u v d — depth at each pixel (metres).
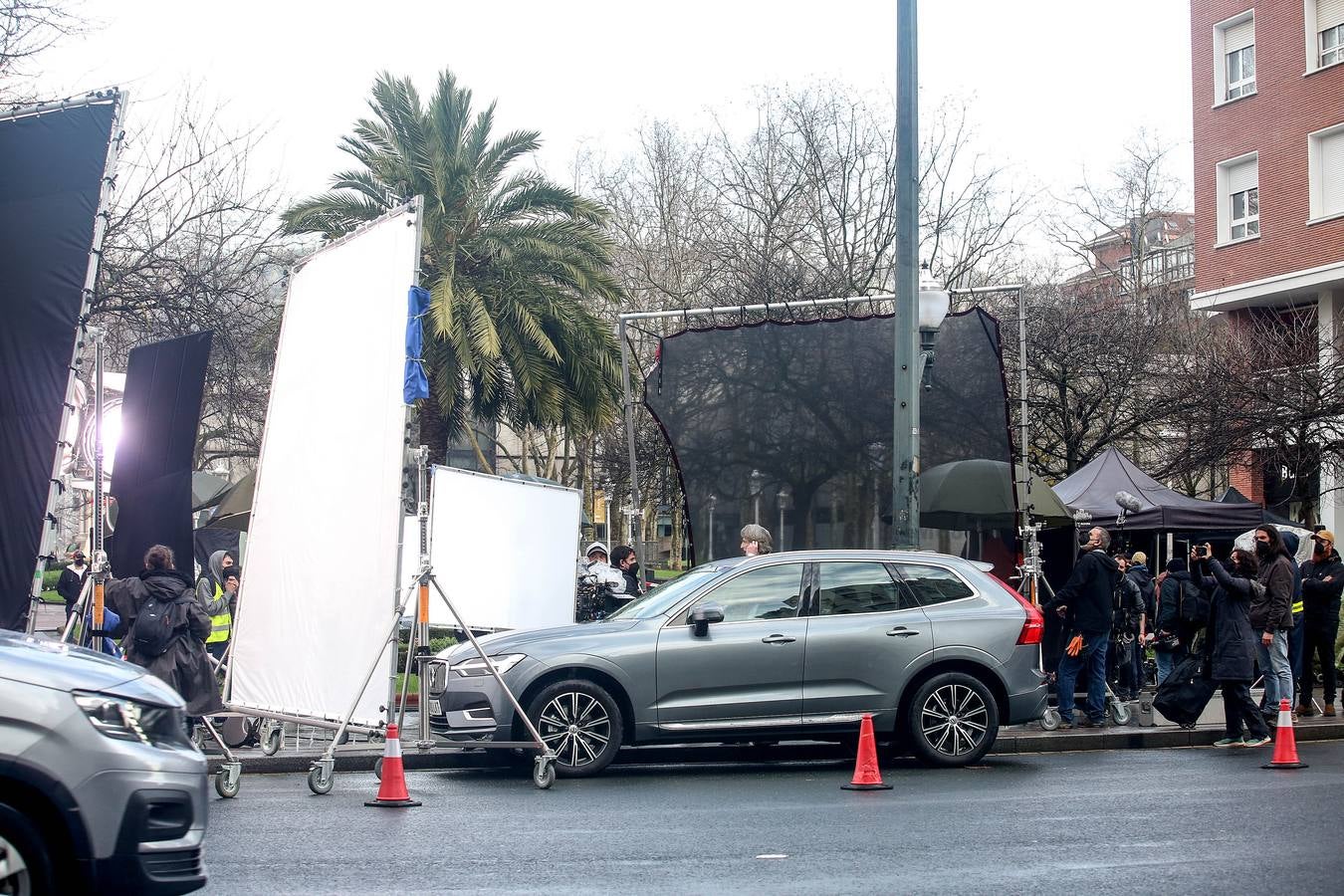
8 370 11.32
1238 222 33.50
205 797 5.95
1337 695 18.02
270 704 11.69
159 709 5.86
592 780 11.24
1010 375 32.78
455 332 24.80
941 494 16.33
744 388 17.12
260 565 12.15
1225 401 26.19
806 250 40.12
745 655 11.44
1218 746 13.76
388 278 11.20
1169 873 7.19
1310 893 6.69
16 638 6.14
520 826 8.84
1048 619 15.79
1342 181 30.92
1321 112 31.22
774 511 16.89
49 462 11.27
